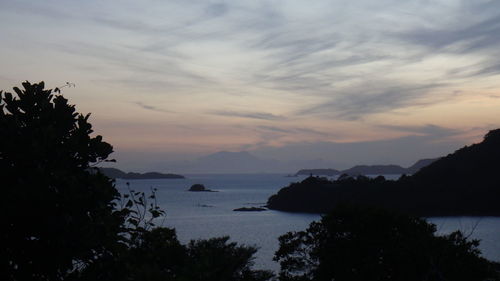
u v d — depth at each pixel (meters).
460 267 19.91
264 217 107.69
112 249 6.45
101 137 7.23
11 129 6.56
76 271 6.46
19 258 6.17
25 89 7.15
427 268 19.72
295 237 24.31
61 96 7.29
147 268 6.62
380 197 113.31
